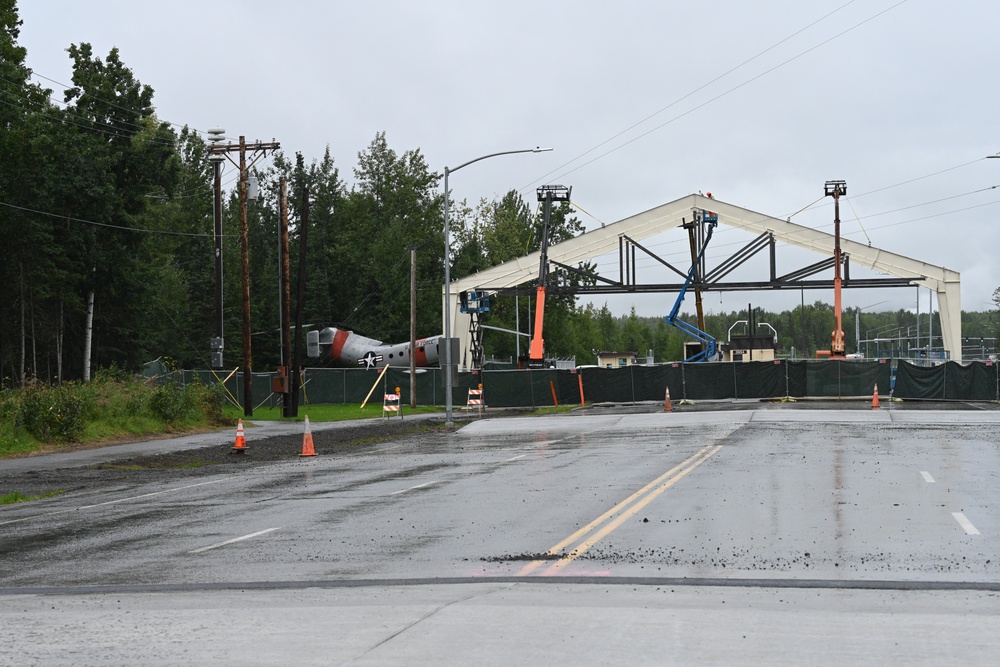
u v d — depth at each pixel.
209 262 99.38
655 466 20.91
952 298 67.69
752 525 12.84
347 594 9.45
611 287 69.19
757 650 6.98
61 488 21.64
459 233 116.81
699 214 68.94
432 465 23.39
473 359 70.75
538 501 15.84
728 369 53.97
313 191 114.69
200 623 8.27
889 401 49.91
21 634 8.03
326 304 102.88
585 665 6.62
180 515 15.95
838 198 64.06
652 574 10.00
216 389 43.34
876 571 9.92
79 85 67.44
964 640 7.22
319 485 19.81
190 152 104.12
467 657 6.87
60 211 61.81
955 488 16.23
